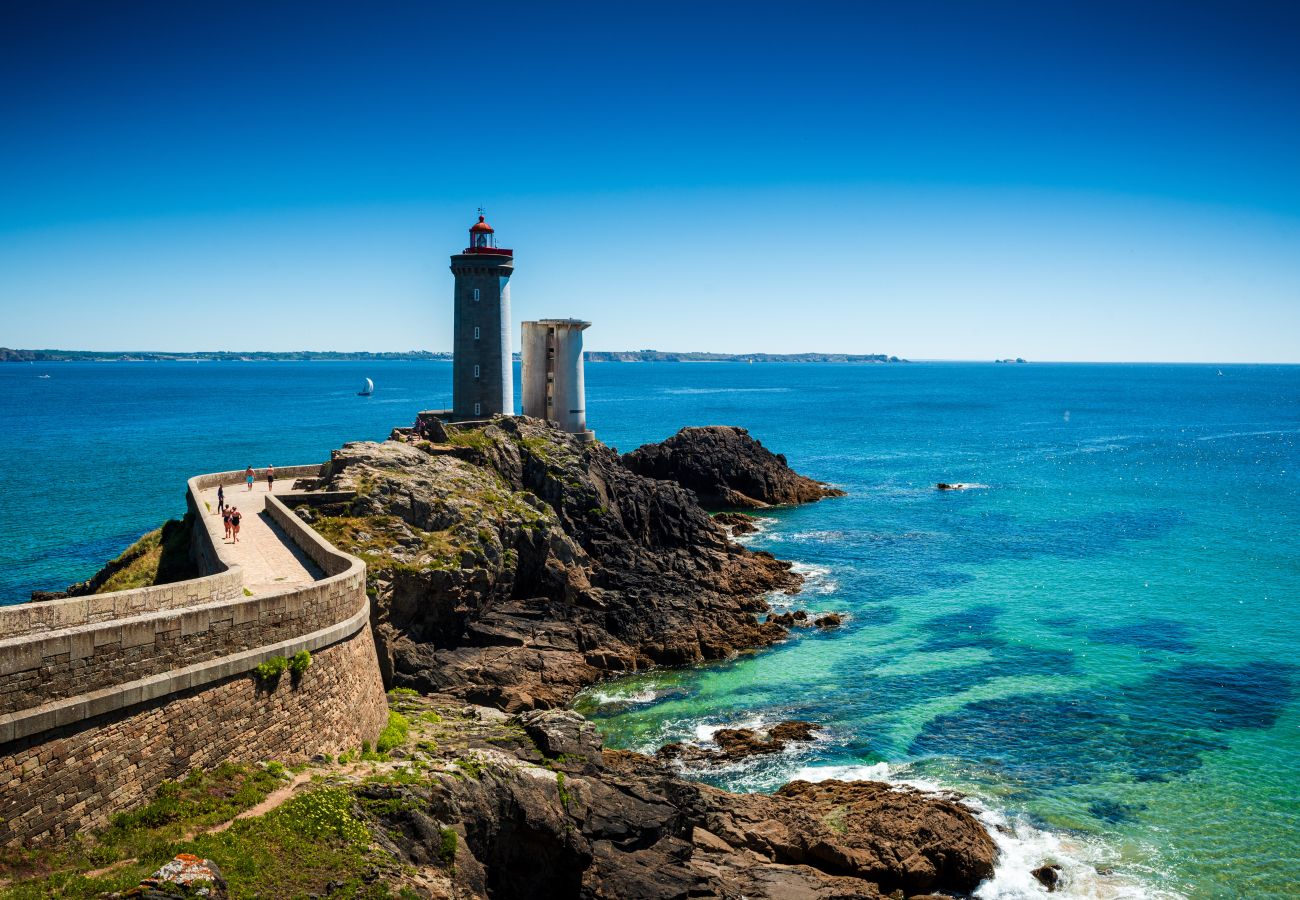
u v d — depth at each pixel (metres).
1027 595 64.56
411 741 30.11
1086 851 33.59
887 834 32.88
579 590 55.41
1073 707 45.56
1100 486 113.38
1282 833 34.72
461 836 24.42
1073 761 40.09
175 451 134.88
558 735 31.95
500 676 46.72
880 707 45.91
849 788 36.81
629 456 103.25
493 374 72.44
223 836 19.80
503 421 67.19
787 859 32.19
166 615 20.89
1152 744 41.59
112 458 126.88
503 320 72.81
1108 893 31.33
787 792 36.97
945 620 59.09
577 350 83.19
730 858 30.77
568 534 61.47
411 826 23.00
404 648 44.50
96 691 19.16
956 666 51.12
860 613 60.78
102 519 85.56
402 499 49.16
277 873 19.48
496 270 71.38
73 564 69.50
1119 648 53.72
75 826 18.45
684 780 35.38
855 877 31.30
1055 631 56.75
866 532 85.69
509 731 32.59
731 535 83.75
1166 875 32.25
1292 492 107.94
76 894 16.61
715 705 46.62
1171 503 100.75
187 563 42.69
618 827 28.67
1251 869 32.56
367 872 20.66
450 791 24.98
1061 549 78.69
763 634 55.91
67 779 18.34
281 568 33.19
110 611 22.81
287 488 51.62
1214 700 46.28
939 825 33.22
